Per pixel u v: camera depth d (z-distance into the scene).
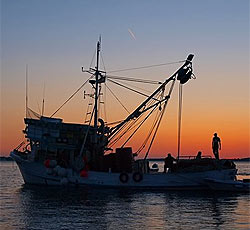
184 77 37.75
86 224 20.34
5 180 58.56
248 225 20.27
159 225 20.19
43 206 26.77
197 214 23.64
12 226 19.86
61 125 39.53
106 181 37.44
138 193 34.97
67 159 39.50
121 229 19.17
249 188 36.06
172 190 37.22
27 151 42.75
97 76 40.06
